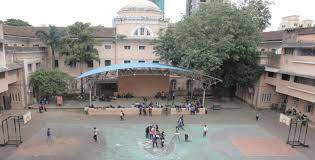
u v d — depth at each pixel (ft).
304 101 106.63
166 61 142.31
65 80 118.93
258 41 116.67
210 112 115.55
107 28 152.87
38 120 97.50
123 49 146.61
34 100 120.57
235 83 125.70
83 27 127.44
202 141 81.61
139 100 132.67
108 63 146.92
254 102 126.62
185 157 70.23
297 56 100.99
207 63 108.06
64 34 130.00
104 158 68.33
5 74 98.22
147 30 148.56
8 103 111.04
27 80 114.93
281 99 125.39
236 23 111.75
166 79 143.74
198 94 146.92
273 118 109.19
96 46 141.69
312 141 83.87
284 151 75.56
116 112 108.06
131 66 112.27
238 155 72.08
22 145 74.64
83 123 95.71
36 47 124.57
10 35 123.75
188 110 111.24
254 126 97.76
